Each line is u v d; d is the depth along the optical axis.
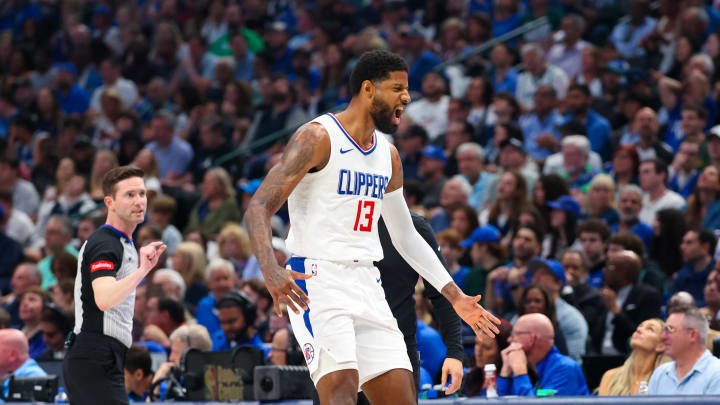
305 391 17.58
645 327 19.59
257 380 17.25
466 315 13.01
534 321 19.67
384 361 12.19
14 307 30.50
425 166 34.09
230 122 44.62
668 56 39.00
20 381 19.64
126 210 15.99
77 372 15.67
